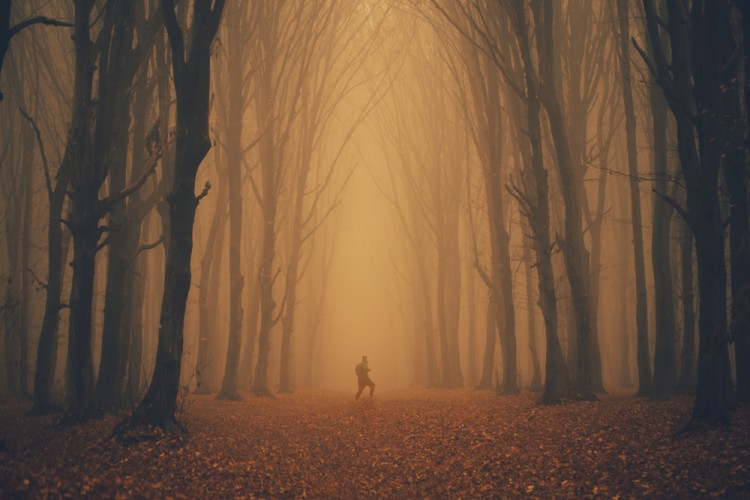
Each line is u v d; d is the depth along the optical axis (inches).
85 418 547.5
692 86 498.0
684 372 761.0
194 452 430.9
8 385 954.1
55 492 271.1
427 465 446.3
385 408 810.2
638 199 815.7
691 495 314.3
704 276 452.4
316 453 506.6
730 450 373.7
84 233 544.1
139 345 753.0
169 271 502.9
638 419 513.7
